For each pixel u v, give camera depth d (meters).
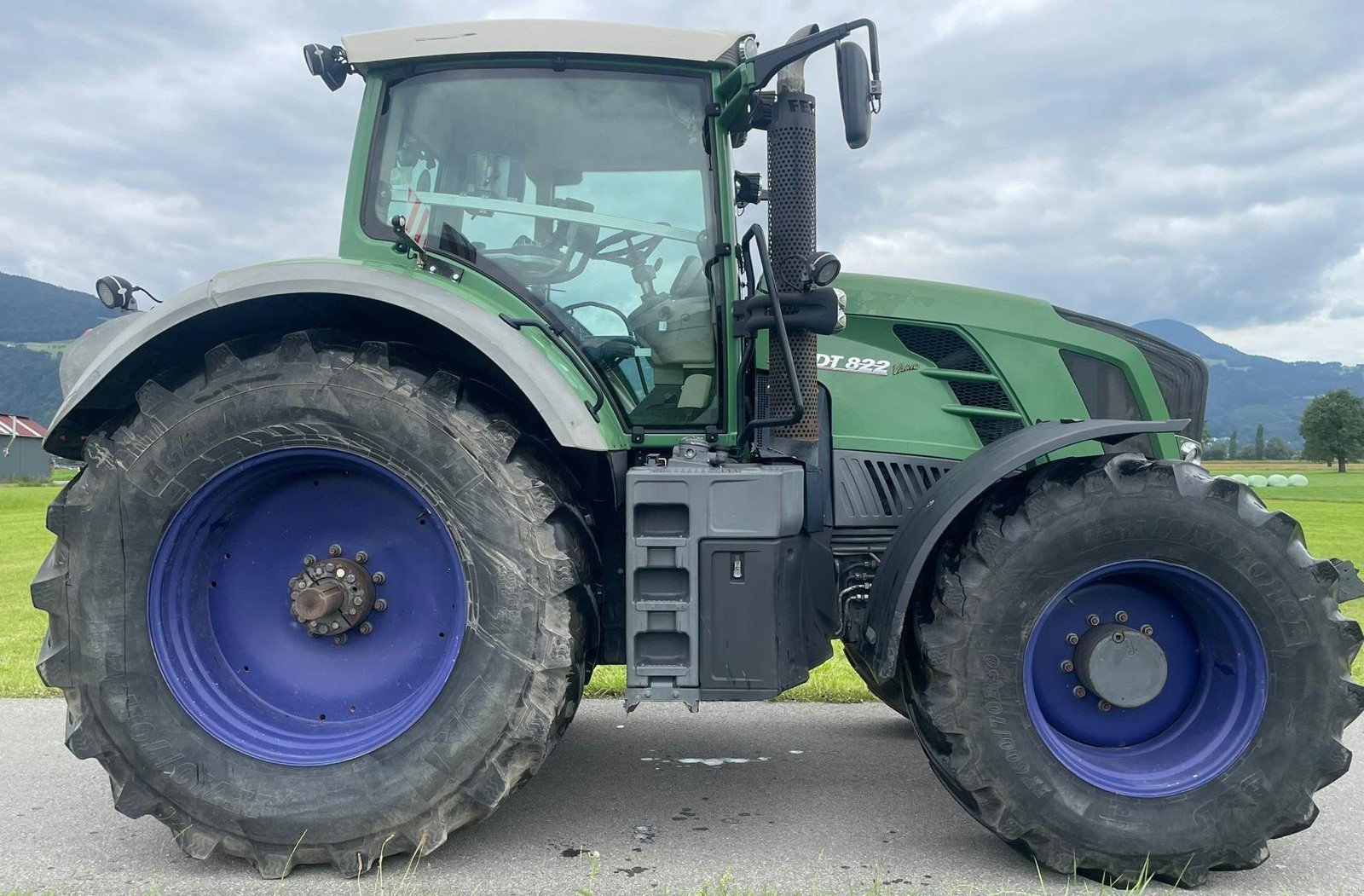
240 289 2.44
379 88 2.90
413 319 2.63
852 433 3.08
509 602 2.38
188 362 2.63
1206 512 2.41
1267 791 2.36
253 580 2.64
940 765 2.47
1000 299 3.31
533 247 2.86
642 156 2.89
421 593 2.59
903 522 2.70
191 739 2.42
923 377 3.20
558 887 2.29
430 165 2.89
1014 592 2.41
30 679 4.75
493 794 2.35
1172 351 3.34
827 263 2.64
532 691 2.37
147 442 2.47
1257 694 2.43
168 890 2.30
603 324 2.86
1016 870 2.43
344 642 2.61
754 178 3.74
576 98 2.89
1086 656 2.48
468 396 2.48
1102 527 2.41
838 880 2.34
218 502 2.54
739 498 2.45
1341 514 25.28
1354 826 2.76
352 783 2.37
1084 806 2.36
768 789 3.09
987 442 3.18
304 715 2.57
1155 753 2.54
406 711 2.48
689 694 2.44
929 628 2.46
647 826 2.72
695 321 2.88
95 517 2.46
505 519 2.40
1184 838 2.35
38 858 2.51
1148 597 2.59
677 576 2.45
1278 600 2.40
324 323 2.67
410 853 2.43
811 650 2.67
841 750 3.57
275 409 2.44
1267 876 2.43
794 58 2.68
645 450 2.87
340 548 2.63
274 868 2.36
